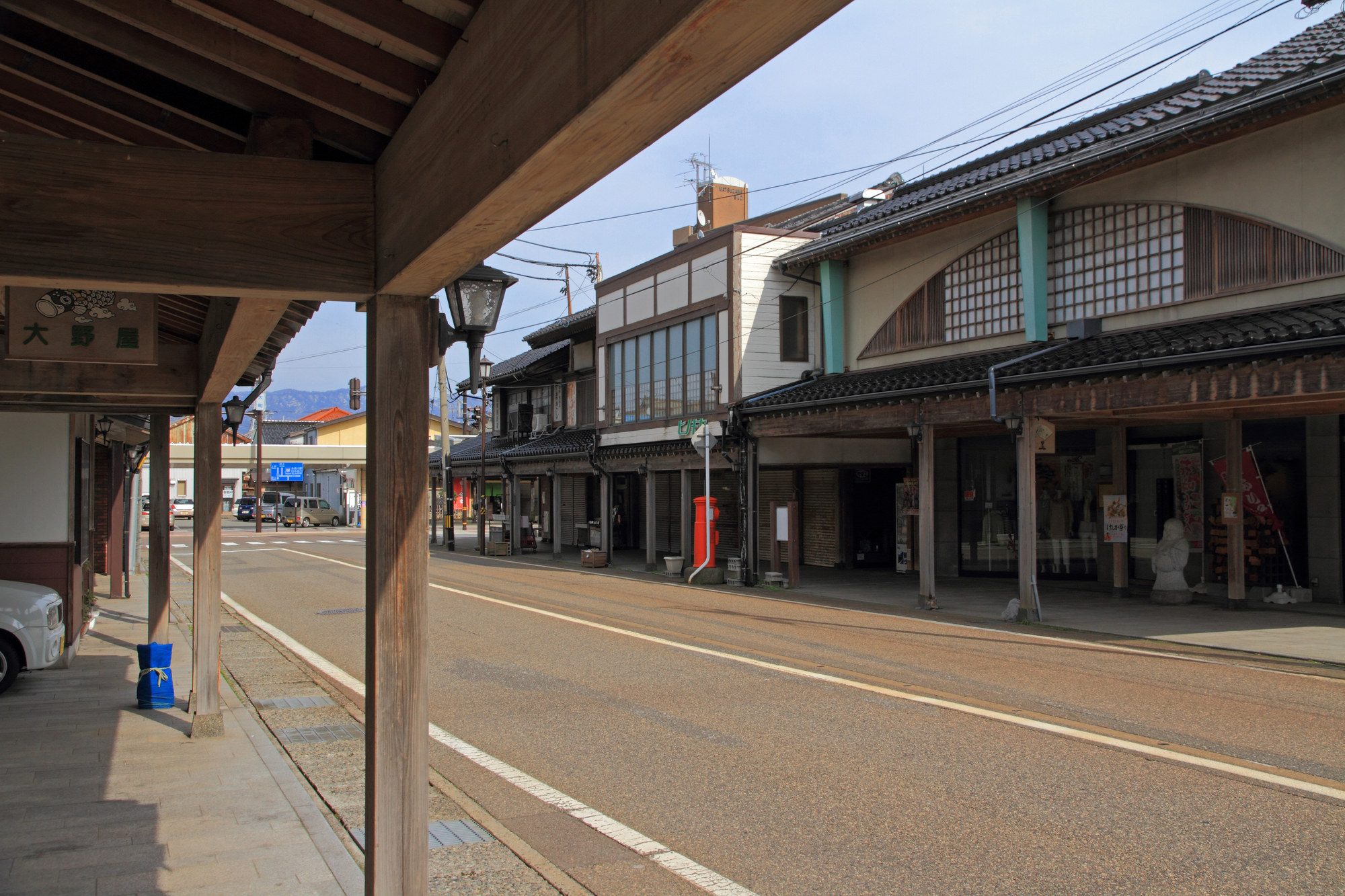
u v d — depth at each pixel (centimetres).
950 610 1472
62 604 1010
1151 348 1145
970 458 1972
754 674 963
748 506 1922
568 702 838
